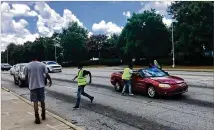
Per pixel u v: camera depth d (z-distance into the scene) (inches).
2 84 892.0
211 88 584.1
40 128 296.8
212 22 1819.6
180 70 1437.0
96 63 3157.0
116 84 609.0
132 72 542.3
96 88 676.1
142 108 412.2
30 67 325.4
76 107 431.2
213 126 303.9
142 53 2437.3
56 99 537.3
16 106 431.2
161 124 320.8
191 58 2070.6
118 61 2815.0
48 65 1507.1
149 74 532.4
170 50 2391.7
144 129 304.8
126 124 327.3
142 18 2329.0
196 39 1835.6
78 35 3563.0
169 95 470.6
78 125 329.1
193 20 1898.4
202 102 436.8
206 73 1088.8
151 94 498.6
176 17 2006.6
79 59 3535.9
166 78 503.8
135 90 544.4
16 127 302.8
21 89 738.2
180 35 1973.4
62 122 323.0
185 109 392.8
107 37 3250.5
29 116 356.5
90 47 3186.5
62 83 848.9
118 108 419.8
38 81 326.0
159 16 2335.1
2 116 357.4
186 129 298.0
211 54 2049.7
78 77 438.9
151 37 2304.4
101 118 361.7
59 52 3796.8
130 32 2361.0
